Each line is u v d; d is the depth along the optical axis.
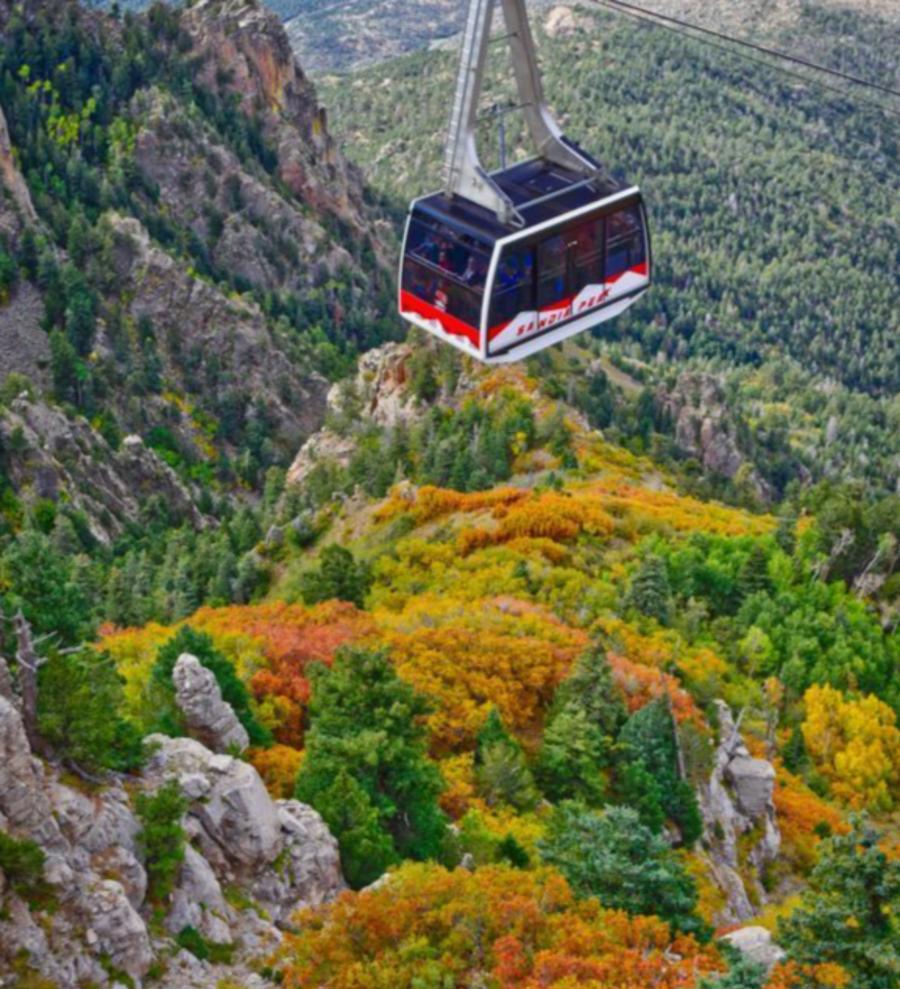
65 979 46.59
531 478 167.38
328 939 52.06
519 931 52.91
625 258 59.66
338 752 67.56
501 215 56.62
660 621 119.94
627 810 63.91
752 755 105.88
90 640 78.50
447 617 105.06
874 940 55.38
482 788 80.12
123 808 53.00
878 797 114.62
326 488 173.00
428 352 197.00
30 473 181.75
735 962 51.47
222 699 70.25
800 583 142.75
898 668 135.12
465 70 56.59
